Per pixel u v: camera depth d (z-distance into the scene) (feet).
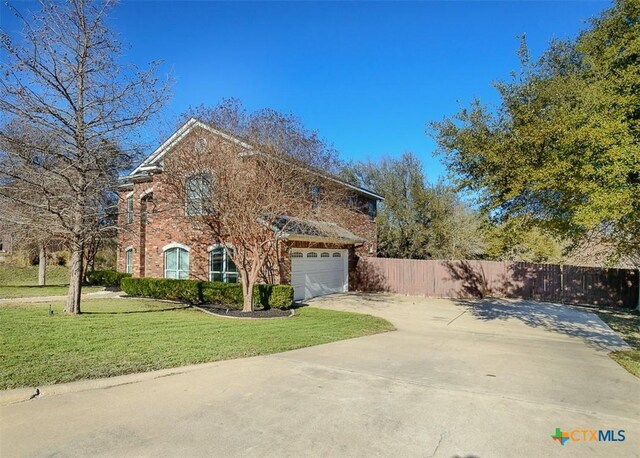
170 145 42.16
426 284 68.69
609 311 53.01
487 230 37.55
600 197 23.70
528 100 31.81
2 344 22.48
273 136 40.68
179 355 22.41
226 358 22.75
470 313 49.75
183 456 11.60
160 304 47.55
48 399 15.81
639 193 24.11
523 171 29.60
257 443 12.55
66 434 12.82
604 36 30.55
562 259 72.59
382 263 72.43
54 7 31.63
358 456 11.91
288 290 46.14
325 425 14.06
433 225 95.14
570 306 56.80
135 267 61.46
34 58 30.68
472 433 13.82
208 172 40.83
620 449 12.93
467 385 19.51
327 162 45.98
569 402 17.47
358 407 15.90
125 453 11.68
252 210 40.45
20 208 37.32
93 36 33.06
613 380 21.53
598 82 27.99
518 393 18.48
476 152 33.22
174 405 15.58
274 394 17.15
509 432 14.01
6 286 68.85
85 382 17.31
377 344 29.60
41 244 64.13
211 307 46.19
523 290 64.28
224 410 15.19
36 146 31.50
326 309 49.01
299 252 56.85
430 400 17.02
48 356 20.58
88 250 74.02
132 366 19.84
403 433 13.61
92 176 33.96
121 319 33.45
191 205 43.19
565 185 27.30
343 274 70.54
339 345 28.45
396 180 99.60
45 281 76.18
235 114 41.29
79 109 33.12
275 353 24.79
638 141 24.63
